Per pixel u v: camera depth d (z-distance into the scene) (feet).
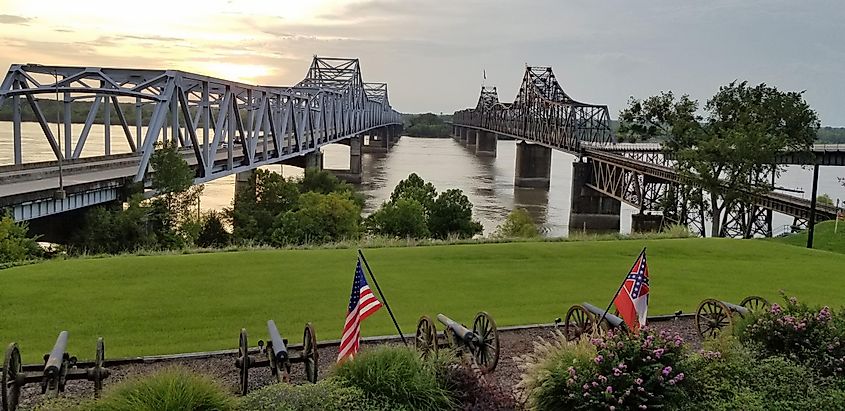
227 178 297.74
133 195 109.91
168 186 117.08
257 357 39.63
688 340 47.32
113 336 45.21
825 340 37.60
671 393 31.19
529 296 58.08
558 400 31.63
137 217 102.78
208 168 155.33
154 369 39.09
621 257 76.07
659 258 76.59
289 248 80.74
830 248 108.37
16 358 32.14
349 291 57.41
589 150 250.57
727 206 141.90
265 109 206.08
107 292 54.39
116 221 101.96
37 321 47.37
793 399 33.09
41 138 386.11
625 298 37.24
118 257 68.28
